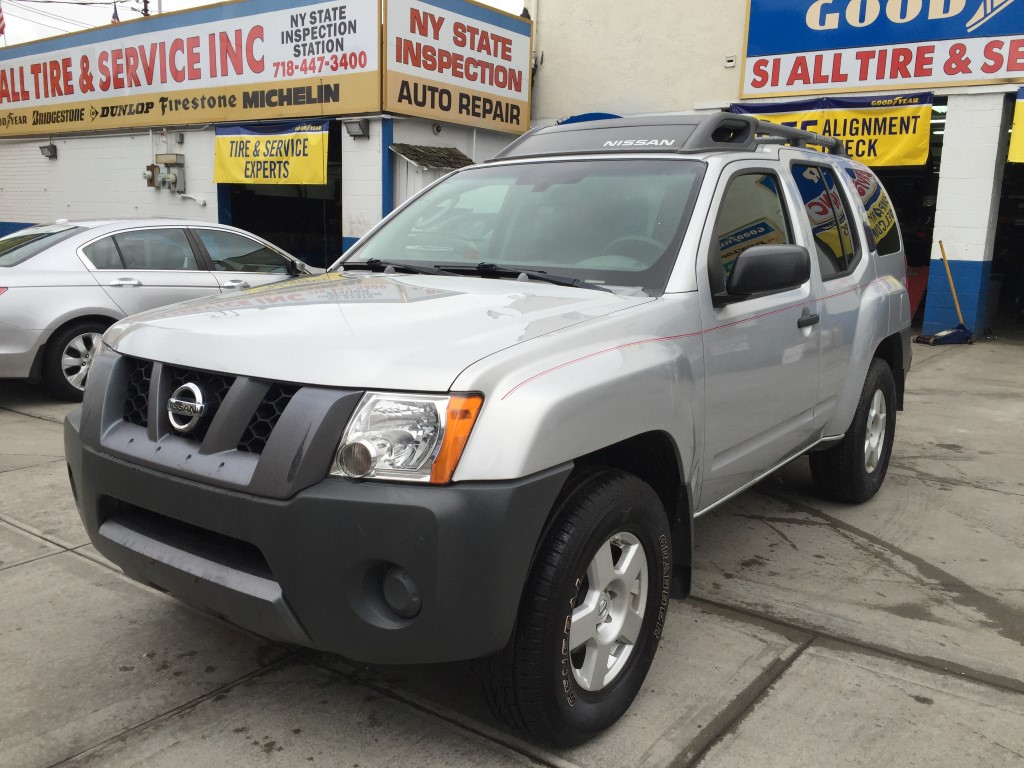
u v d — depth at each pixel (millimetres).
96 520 2588
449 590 2066
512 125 13992
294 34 12422
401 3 11672
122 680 2859
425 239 3676
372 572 2123
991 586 3766
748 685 2885
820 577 3820
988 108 10789
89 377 2688
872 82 11500
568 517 2309
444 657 2141
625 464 2822
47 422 6414
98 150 15766
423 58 12188
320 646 2213
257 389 2248
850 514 4688
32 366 6746
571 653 2424
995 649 3182
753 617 3400
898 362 5039
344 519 2061
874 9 11328
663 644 3158
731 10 12492
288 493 2094
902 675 2973
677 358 2707
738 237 3338
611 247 3164
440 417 2086
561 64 14289
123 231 7254
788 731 2623
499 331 2387
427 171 12062
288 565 2119
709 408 2963
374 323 2434
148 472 2352
